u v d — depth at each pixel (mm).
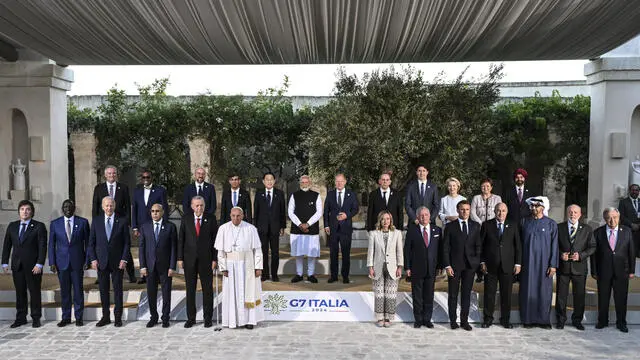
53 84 9719
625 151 9500
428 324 7215
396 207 8102
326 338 6762
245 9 6504
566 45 8234
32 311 7254
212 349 6344
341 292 7574
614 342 6590
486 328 7160
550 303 7145
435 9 6516
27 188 10250
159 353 6203
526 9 6547
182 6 6441
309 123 11773
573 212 7105
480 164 10383
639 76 9414
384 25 7062
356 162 9750
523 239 7254
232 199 8453
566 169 11797
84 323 7398
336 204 8398
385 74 10188
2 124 9852
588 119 11578
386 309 7305
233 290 7113
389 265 7195
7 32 7520
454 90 10047
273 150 11867
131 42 7895
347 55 8648
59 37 7727
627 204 9156
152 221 7234
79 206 11664
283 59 8898
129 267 8477
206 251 7207
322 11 6551
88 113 11852
